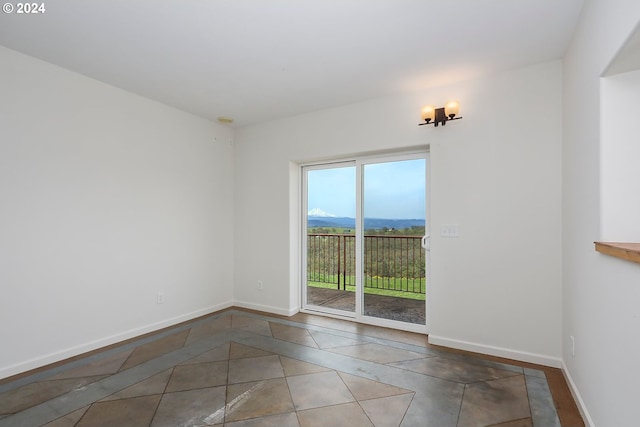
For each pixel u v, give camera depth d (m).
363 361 2.59
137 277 3.21
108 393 2.11
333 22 2.03
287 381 2.26
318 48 2.36
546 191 2.53
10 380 2.27
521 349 2.61
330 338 3.11
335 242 3.91
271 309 4.03
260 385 2.21
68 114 2.69
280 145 3.98
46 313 2.54
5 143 2.33
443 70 2.69
